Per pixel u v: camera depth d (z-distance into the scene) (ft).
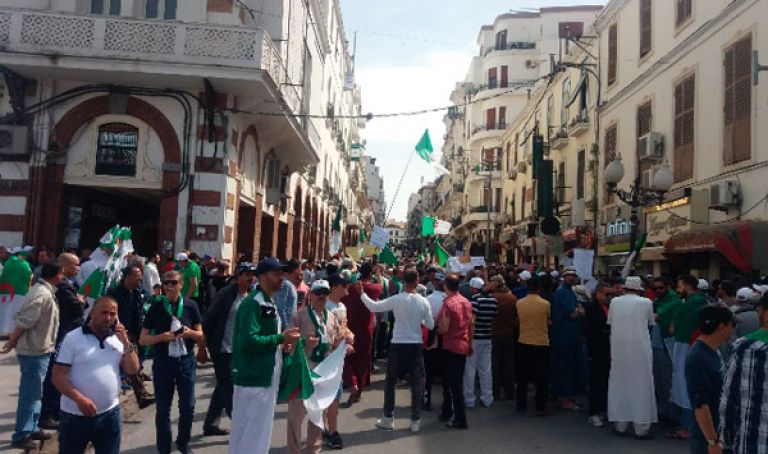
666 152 52.80
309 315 20.48
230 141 53.06
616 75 65.16
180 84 51.21
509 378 32.17
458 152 192.95
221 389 22.33
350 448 22.06
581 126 73.61
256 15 58.39
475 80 173.78
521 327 28.63
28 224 50.16
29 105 50.80
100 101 51.52
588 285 38.09
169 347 19.49
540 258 92.89
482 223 149.59
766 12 39.04
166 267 42.98
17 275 37.19
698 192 45.42
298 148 74.23
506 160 128.36
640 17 59.21
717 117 44.47
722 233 38.01
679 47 50.39
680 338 24.58
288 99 60.29
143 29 48.91
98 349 14.44
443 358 25.80
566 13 146.61
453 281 26.08
